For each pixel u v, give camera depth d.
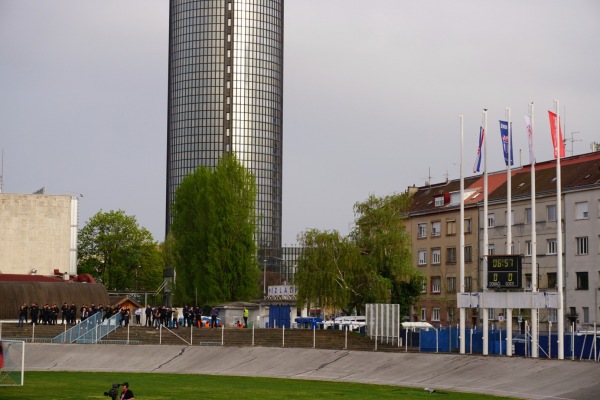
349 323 121.94
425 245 150.25
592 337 76.62
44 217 149.00
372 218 126.00
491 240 135.00
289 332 99.69
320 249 122.88
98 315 94.50
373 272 122.19
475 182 146.12
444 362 71.69
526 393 60.44
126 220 196.75
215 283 153.88
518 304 74.69
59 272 144.62
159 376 75.25
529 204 128.62
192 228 163.38
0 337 89.94
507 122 77.75
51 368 82.69
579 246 120.50
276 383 69.06
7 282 122.25
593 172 122.19
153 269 196.62
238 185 159.62
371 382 69.25
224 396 59.38
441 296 145.75
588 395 57.69
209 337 95.81
